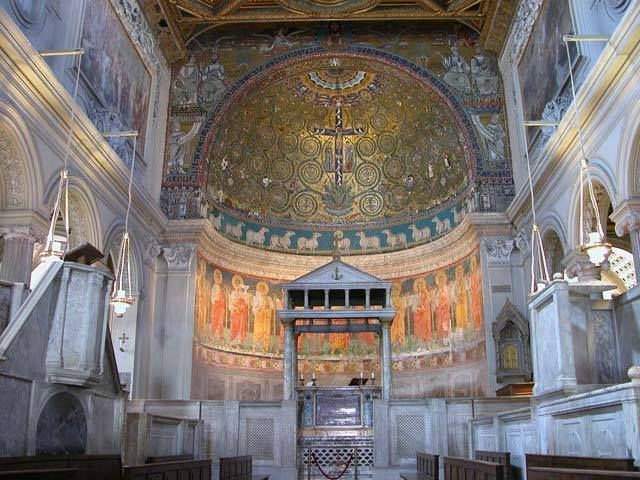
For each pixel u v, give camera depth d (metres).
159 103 22.45
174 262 21.50
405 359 24.25
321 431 16.27
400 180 26.00
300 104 25.66
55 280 8.21
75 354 8.15
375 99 25.58
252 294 24.56
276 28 24.02
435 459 11.69
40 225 13.56
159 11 21.03
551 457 7.66
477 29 23.02
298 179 26.52
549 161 16.97
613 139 13.76
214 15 21.62
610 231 22.59
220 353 22.89
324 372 24.78
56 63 14.58
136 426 11.45
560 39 16.92
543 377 9.57
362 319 18.97
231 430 15.44
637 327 9.14
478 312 21.62
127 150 19.06
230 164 24.73
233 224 24.55
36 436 7.62
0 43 11.68
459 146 23.45
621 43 12.30
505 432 11.96
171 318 21.02
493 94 23.03
